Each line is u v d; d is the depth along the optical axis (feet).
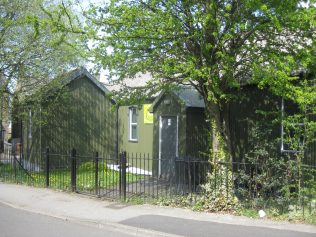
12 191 46.70
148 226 30.48
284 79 31.50
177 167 42.60
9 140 113.09
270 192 35.70
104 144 75.72
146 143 68.49
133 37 34.63
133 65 37.19
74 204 39.37
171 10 33.81
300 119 38.19
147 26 33.99
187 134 54.85
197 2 33.94
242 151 48.34
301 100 31.86
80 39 37.83
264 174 35.19
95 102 75.00
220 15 33.99
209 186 36.29
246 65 35.58
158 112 60.29
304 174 35.96
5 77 65.77
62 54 63.98
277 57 32.32
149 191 42.70
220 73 35.65
